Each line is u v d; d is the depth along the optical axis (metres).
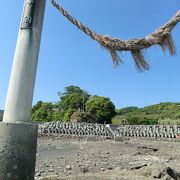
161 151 19.97
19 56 4.53
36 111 59.66
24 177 4.13
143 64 4.89
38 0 4.76
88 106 54.97
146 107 81.00
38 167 11.01
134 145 24.23
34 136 4.29
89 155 15.88
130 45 4.82
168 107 76.44
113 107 55.47
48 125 36.84
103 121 53.97
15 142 4.10
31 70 4.54
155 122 53.59
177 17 4.62
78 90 64.75
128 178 7.54
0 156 4.05
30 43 4.58
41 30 4.78
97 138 33.00
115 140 29.08
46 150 18.53
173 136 34.34
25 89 4.45
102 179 7.36
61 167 11.11
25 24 4.64
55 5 5.09
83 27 5.06
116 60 4.95
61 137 33.38
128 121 56.34
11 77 4.52
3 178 4.01
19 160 4.10
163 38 4.71
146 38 4.76
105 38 4.92
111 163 12.68
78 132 36.00
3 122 4.15
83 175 8.02
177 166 12.15
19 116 4.36
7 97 4.47
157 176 8.12
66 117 53.41
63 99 62.28
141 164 12.12
